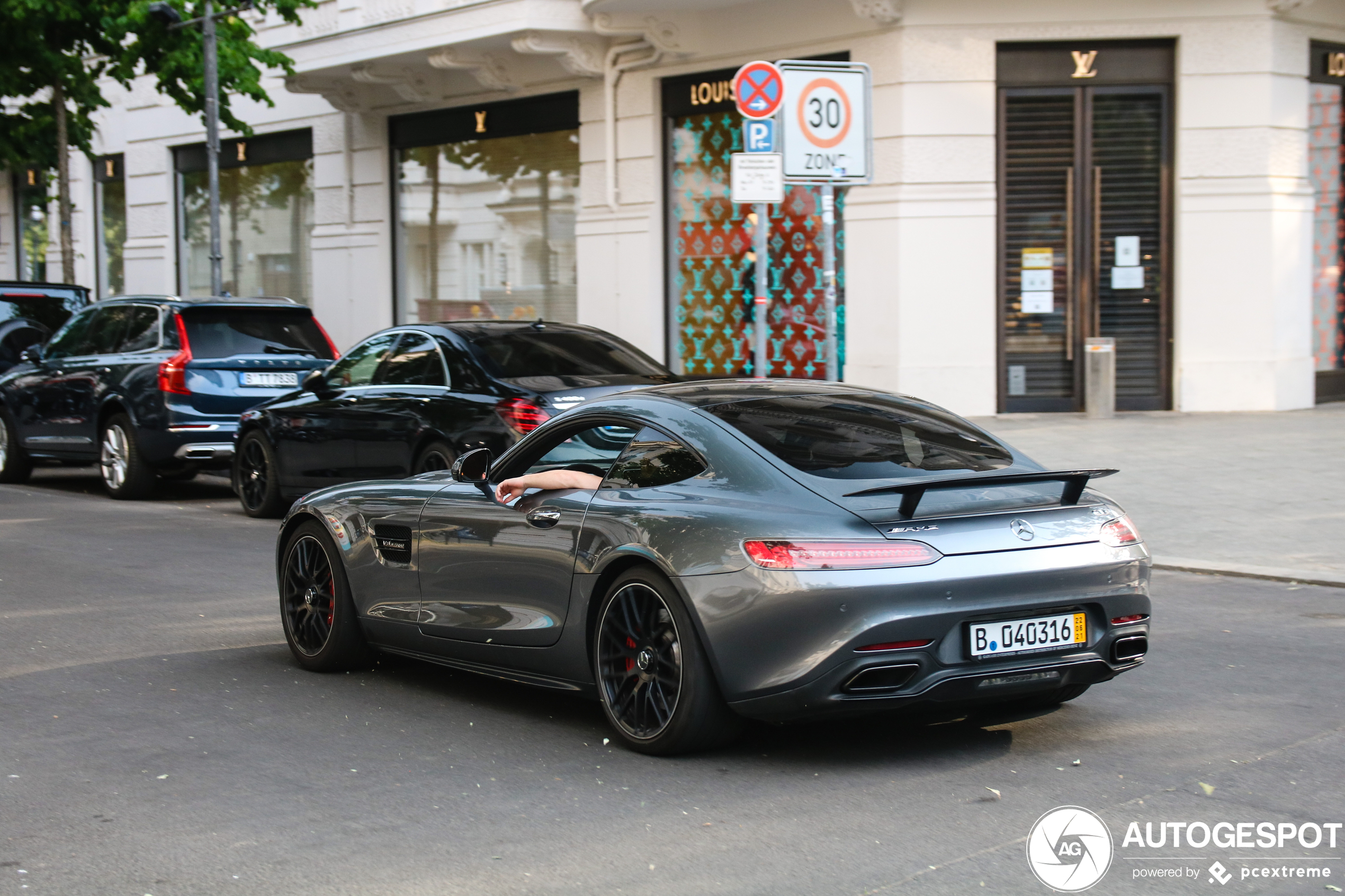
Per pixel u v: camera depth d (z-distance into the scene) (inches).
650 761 198.5
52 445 572.1
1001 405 663.1
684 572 189.5
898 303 653.3
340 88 907.4
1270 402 657.6
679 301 759.7
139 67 1133.1
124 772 197.6
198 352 516.1
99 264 1213.7
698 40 721.6
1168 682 241.4
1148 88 653.9
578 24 727.7
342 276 954.7
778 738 208.5
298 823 173.9
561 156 812.6
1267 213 649.6
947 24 644.1
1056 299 662.5
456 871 156.3
